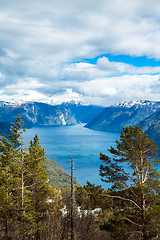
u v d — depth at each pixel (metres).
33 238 24.22
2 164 27.55
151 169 20.44
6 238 21.50
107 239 20.86
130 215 19.05
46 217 24.89
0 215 24.03
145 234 17.86
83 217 21.62
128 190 20.11
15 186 25.00
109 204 19.64
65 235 22.06
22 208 23.94
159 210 17.69
